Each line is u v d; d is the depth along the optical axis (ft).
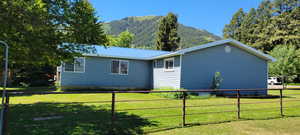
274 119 18.07
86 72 45.39
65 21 18.17
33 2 14.87
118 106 23.93
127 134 13.34
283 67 62.34
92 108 22.34
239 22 143.54
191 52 39.47
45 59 18.47
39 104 24.73
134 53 52.95
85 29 18.65
